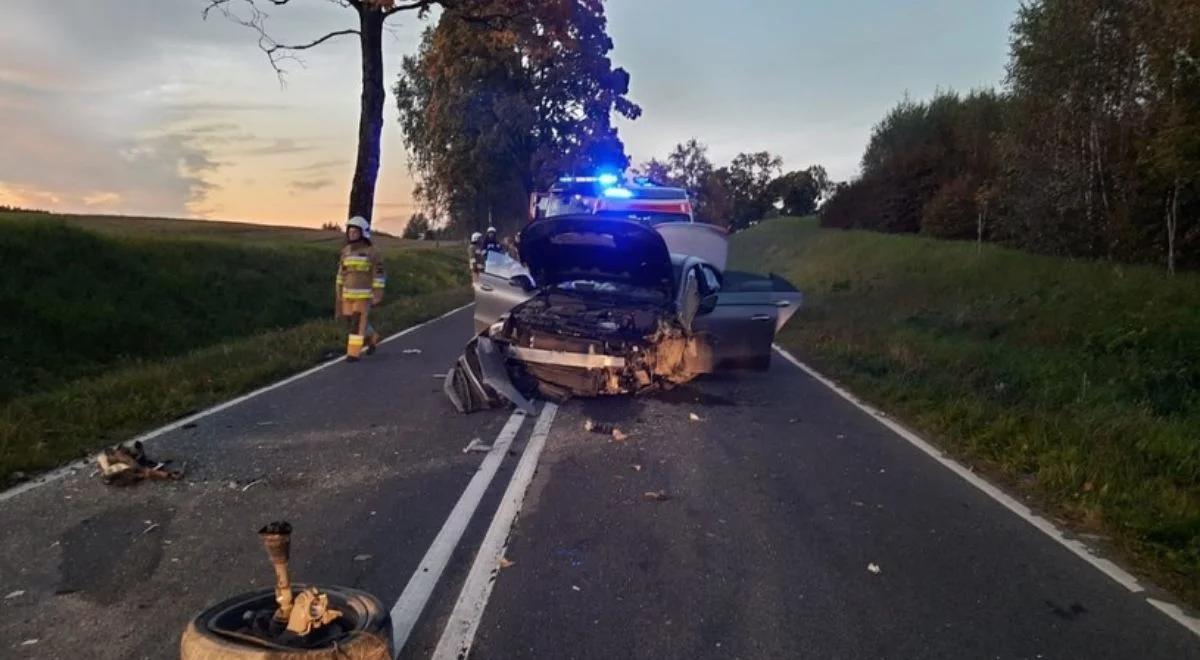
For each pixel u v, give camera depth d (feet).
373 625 11.18
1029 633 14.99
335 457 25.21
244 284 68.80
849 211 145.28
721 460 25.95
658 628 14.82
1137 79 59.31
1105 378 37.55
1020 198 72.54
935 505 22.06
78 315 46.21
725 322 40.52
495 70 151.84
